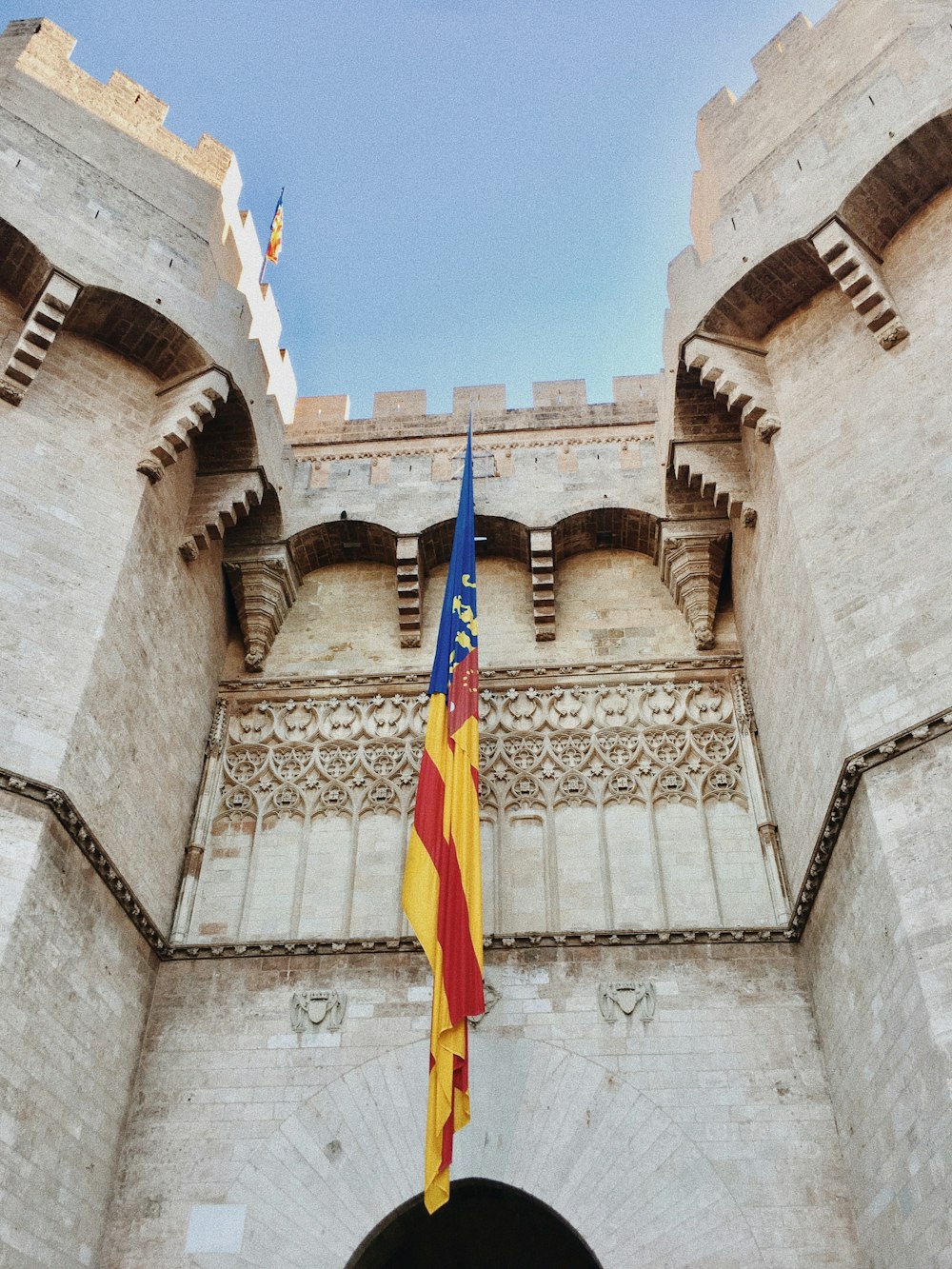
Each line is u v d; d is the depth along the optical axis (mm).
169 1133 13656
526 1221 17547
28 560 13438
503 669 18000
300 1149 13469
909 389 13305
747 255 15344
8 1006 11094
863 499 13273
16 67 16359
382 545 19719
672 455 17672
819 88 16859
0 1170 10781
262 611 18609
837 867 12789
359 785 17031
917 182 14070
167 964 15133
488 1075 13820
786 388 15203
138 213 16328
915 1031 10547
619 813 16406
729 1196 12711
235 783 17203
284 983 14852
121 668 14297
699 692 17578
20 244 14578
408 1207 13156
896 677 11906
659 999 14297
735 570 18031
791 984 14320
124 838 14172
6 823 11734
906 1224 10852
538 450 20438
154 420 15875
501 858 16047
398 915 15648
